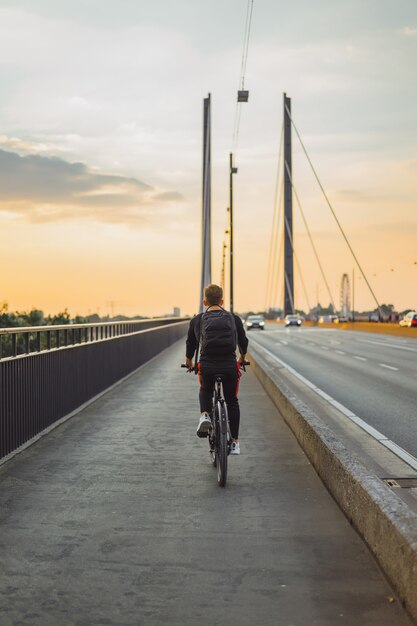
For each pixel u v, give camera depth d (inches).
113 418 407.8
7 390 297.9
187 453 307.9
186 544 186.9
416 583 140.6
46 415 365.4
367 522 186.1
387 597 152.7
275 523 205.8
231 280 2069.4
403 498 249.9
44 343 371.6
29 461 289.4
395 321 3959.2
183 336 1697.8
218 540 190.2
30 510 218.2
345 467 217.3
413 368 838.5
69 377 420.5
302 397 551.8
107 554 178.7
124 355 660.1
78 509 219.6
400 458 319.9
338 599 151.6
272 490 244.4
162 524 204.4
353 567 170.1
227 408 264.5
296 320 3469.5
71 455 302.5
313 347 1349.7
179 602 149.8
